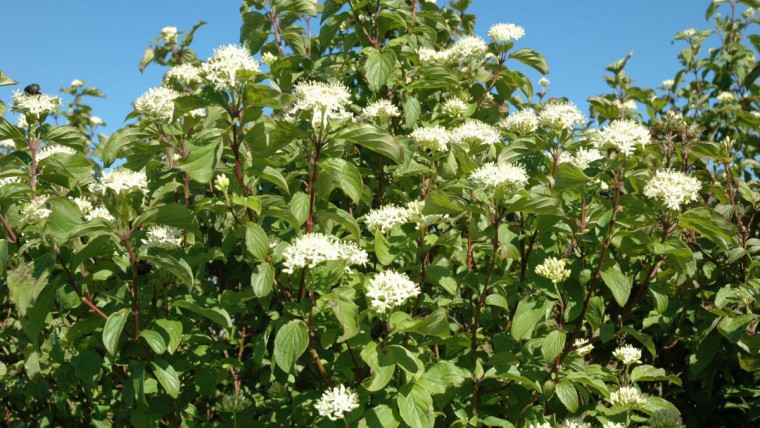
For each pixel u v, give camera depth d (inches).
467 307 40.0
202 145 34.8
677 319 42.9
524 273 39.7
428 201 34.4
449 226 42.0
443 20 49.3
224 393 45.0
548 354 35.0
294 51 50.8
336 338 34.6
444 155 40.1
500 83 50.0
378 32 47.2
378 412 33.5
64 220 33.0
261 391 45.9
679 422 37.1
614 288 35.7
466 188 37.0
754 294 38.8
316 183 36.1
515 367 36.3
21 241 36.2
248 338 46.9
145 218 33.0
